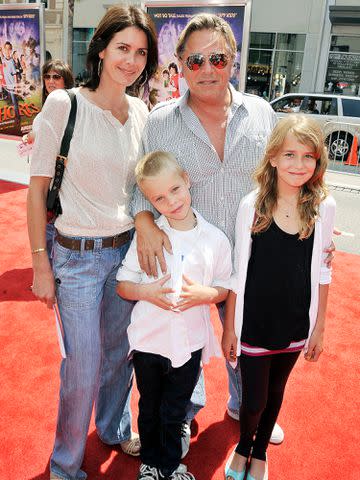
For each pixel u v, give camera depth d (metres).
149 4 6.21
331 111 9.76
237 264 1.91
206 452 2.28
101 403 2.22
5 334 3.15
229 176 2.00
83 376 1.85
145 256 1.83
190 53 1.85
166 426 1.93
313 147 1.70
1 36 9.13
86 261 1.85
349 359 3.06
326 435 2.40
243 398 1.99
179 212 1.80
